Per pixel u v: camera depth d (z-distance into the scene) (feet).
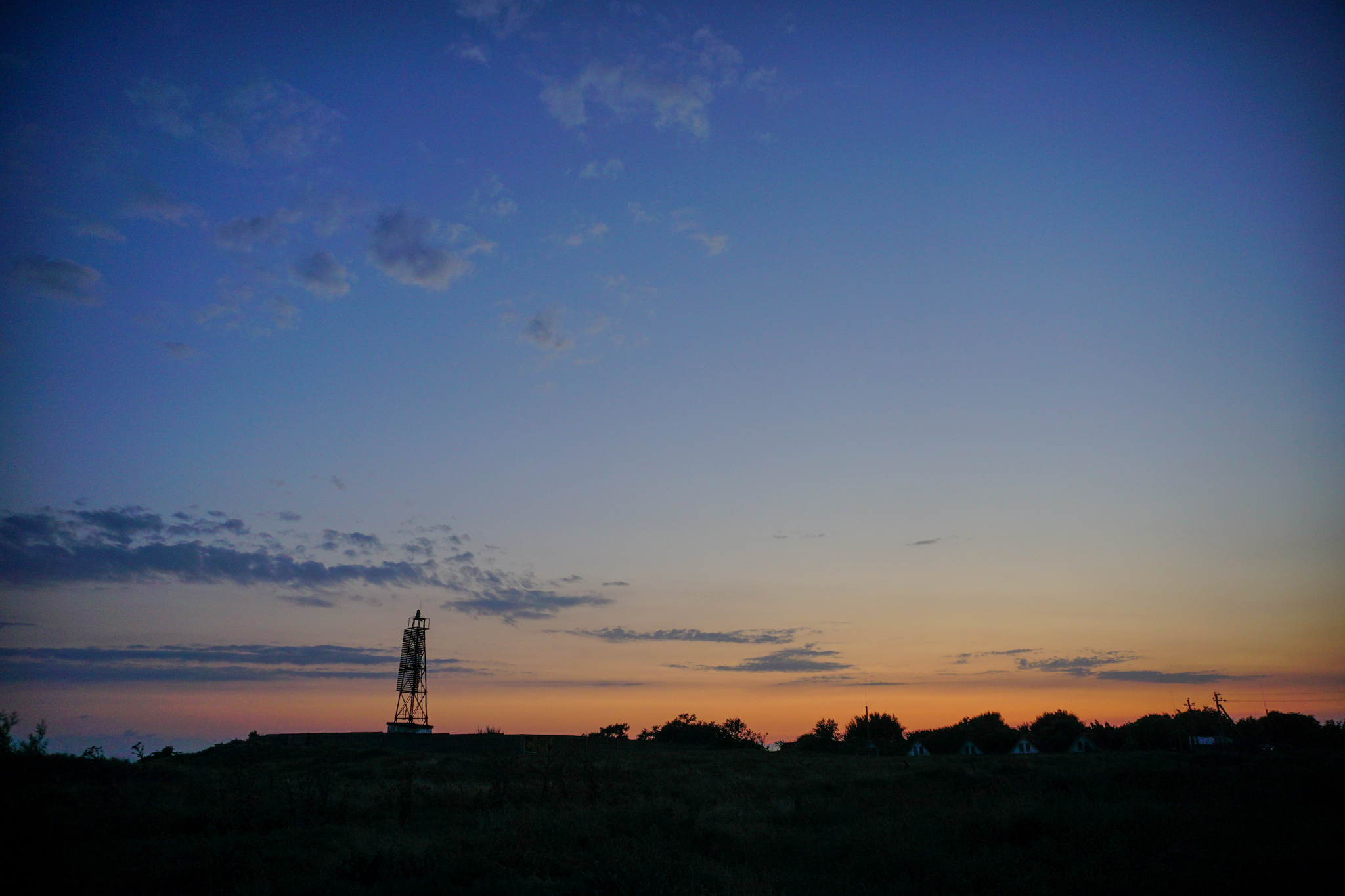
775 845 60.70
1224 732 252.42
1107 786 90.68
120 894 43.70
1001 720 328.49
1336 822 60.34
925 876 48.85
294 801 77.92
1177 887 44.16
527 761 125.90
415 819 74.84
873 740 336.90
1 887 43.34
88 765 82.12
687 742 305.12
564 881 48.01
